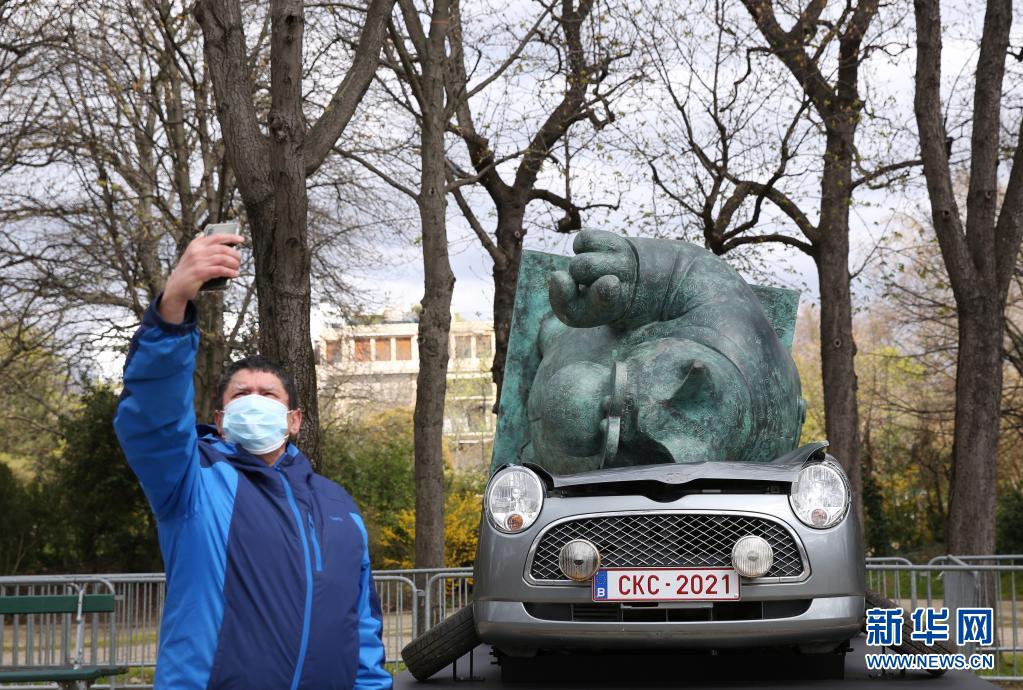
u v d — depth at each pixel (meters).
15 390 21.89
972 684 5.59
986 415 14.43
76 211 18.62
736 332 6.04
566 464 5.86
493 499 5.21
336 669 2.91
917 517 38.75
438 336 15.42
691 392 5.63
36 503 23.95
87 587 10.66
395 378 39.50
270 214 9.66
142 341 2.66
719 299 6.18
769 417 5.97
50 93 18.08
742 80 17.83
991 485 14.38
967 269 14.49
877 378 35.53
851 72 17.62
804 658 5.82
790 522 4.99
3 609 7.22
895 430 36.69
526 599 5.04
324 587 2.94
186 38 17.20
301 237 9.70
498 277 20.17
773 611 4.98
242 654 2.82
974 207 14.65
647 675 5.89
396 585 10.98
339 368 25.77
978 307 14.54
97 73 17.64
